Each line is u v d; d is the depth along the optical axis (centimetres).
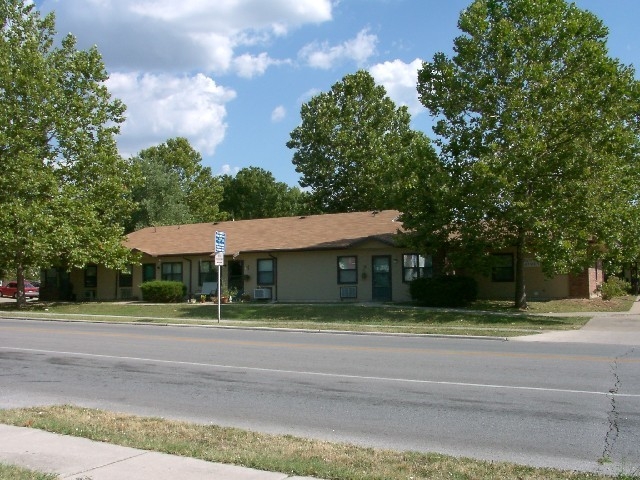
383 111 5416
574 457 696
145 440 742
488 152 2462
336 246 3216
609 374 1198
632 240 2338
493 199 2375
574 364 1330
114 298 3975
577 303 2889
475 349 1622
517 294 2722
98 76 3572
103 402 1008
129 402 1006
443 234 2639
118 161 3650
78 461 667
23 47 3356
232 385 1139
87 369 1327
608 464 669
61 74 3494
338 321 2462
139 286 3847
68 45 3538
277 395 1048
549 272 2336
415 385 1117
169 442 733
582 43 2450
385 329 2131
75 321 2752
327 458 673
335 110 5381
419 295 2856
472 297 2883
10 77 3297
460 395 1026
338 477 610
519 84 2455
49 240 3209
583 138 2338
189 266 3700
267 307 2922
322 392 1068
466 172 2531
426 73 2670
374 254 3209
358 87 5416
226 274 3575
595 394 1012
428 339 1922
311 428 840
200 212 6969
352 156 5206
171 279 3759
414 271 3136
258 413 926
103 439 748
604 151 2319
